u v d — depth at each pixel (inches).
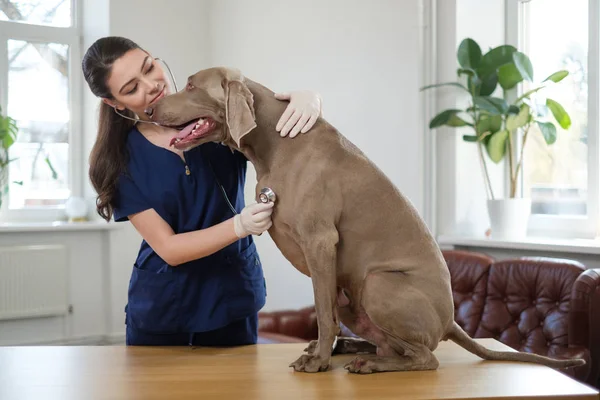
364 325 66.6
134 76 73.9
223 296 76.9
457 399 53.1
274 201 64.1
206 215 77.4
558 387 56.7
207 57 215.8
